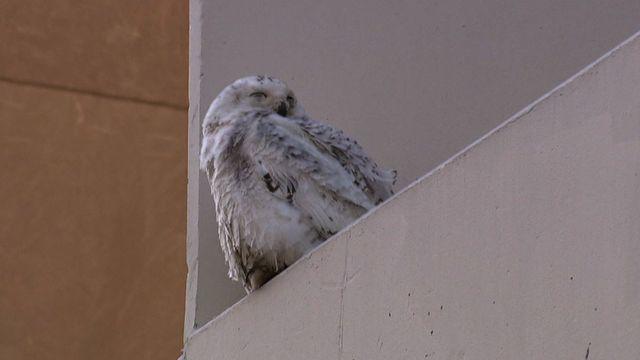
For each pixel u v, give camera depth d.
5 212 13.62
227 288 9.98
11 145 13.70
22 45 13.80
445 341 7.20
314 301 8.16
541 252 6.80
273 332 8.45
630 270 6.41
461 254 7.21
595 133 6.67
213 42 10.41
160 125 13.80
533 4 11.14
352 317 7.83
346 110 10.60
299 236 8.77
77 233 13.64
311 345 8.09
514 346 6.83
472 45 10.95
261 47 10.52
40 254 13.61
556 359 6.62
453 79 10.85
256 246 8.82
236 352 8.77
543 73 11.00
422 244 7.46
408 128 10.67
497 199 7.07
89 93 13.80
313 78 10.59
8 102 13.73
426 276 7.39
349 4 10.80
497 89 10.88
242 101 9.28
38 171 13.70
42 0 13.90
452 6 11.02
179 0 13.97
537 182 6.88
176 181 13.79
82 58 13.84
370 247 7.82
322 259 8.18
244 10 10.54
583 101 6.74
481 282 7.06
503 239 7.00
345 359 7.80
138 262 13.65
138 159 13.77
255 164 8.89
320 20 10.71
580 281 6.60
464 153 7.30
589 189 6.64
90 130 13.77
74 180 13.73
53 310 13.53
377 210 7.82
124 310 13.59
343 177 8.98
